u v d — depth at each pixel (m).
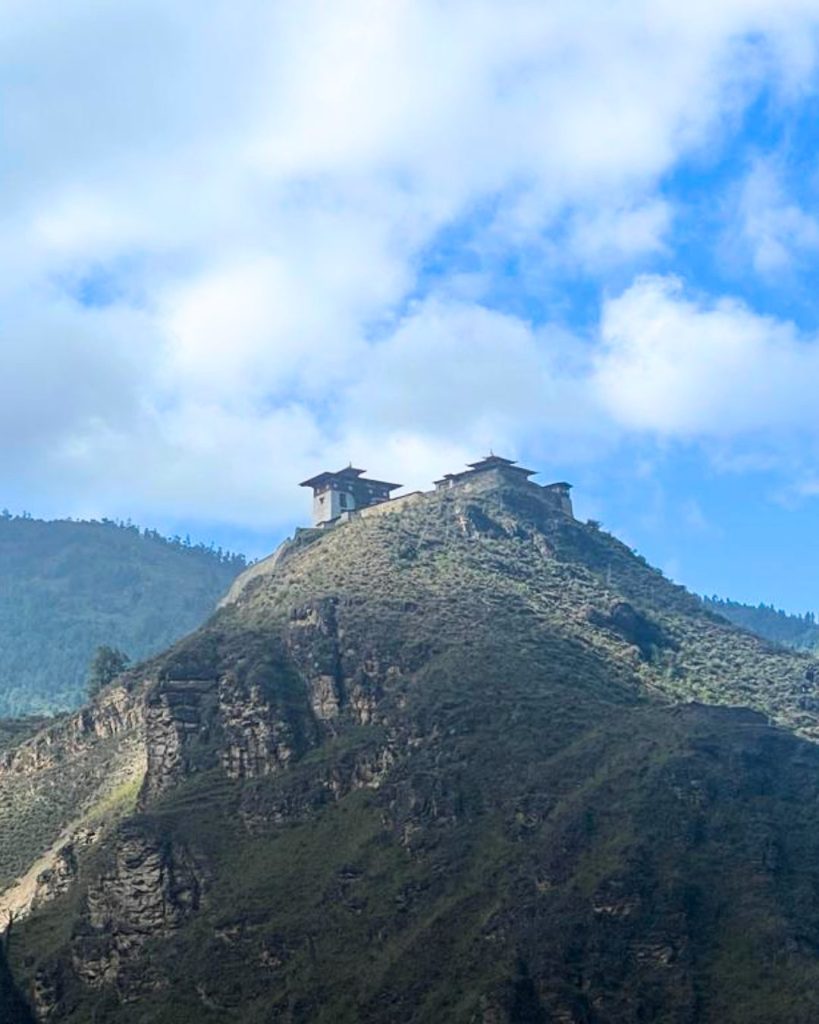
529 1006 113.62
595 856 127.06
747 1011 111.50
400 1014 117.75
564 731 148.75
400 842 139.25
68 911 152.50
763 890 122.81
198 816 153.62
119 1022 133.75
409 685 160.12
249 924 135.50
